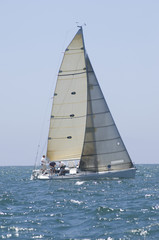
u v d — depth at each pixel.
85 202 93.62
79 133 144.12
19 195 110.44
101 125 135.25
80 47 142.25
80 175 137.38
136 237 61.53
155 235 62.31
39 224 70.25
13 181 171.38
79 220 73.06
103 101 135.88
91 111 135.88
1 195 109.81
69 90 143.75
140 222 70.25
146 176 188.50
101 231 64.88
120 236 62.09
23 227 68.00
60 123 145.12
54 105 145.00
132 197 100.81
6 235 63.00
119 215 76.12
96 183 131.75
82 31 142.62
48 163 148.62
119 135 135.00
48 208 86.38
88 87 137.62
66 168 146.75
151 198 98.00
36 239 60.78
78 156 145.00
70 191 115.19
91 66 139.62
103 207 82.62
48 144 146.88
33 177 156.00
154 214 76.19
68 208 85.94
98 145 135.00
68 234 63.44
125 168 135.62
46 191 117.88
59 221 72.44
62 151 146.12
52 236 62.25
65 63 143.62
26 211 83.00
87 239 60.56
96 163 135.50
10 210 84.44
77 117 143.75
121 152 135.25
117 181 135.75
